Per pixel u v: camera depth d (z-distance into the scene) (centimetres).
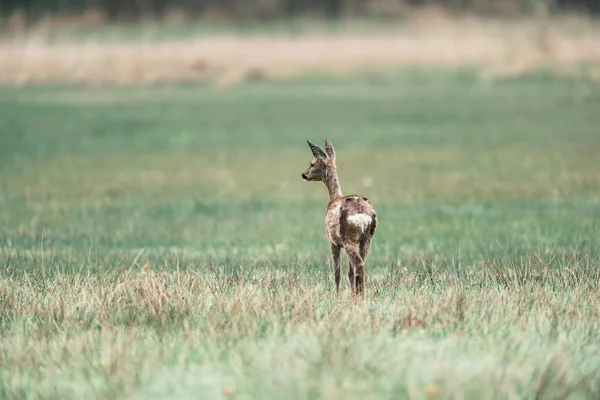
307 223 4184
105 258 3167
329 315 2114
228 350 1903
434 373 1731
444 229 3822
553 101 10975
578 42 17325
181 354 1895
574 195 4706
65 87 13875
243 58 16675
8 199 4844
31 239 3678
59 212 4431
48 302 2325
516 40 17925
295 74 15200
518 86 13012
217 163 6512
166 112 10519
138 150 7312
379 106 10906
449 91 12625
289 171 6094
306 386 1670
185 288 2408
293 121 9538
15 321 2180
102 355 1894
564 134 7844
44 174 5894
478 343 1942
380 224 3975
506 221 3984
